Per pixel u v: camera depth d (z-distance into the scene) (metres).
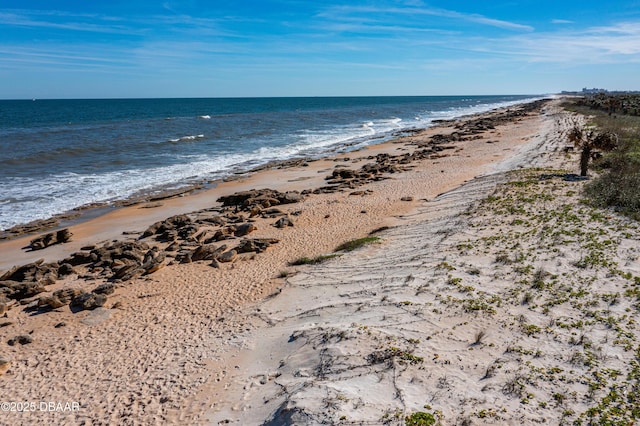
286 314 11.59
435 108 144.62
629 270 10.36
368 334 9.12
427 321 9.41
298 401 7.16
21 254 18.78
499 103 182.75
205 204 26.12
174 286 14.56
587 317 8.78
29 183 30.27
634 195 15.02
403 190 25.70
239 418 7.64
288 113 113.00
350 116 102.75
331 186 28.28
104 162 38.00
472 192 20.88
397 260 13.67
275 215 22.53
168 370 9.76
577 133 21.44
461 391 7.08
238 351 10.16
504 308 9.51
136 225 22.33
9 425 8.44
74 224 22.66
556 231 13.34
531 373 7.35
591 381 6.99
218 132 62.28
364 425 6.38
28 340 11.62
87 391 9.34
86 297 13.61
